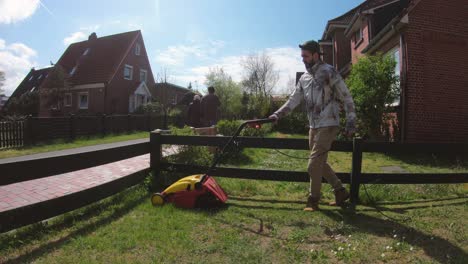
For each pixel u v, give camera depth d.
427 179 4.43
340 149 4.28
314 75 3.73
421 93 9.59
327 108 3.67
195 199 3.88
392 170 6.93
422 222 3.35
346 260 2.54
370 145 4.26
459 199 4.38
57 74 28.06
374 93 9.75
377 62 9.95
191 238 2.95
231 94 33.34
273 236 3.04
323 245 2.83
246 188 4.87
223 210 3.80
